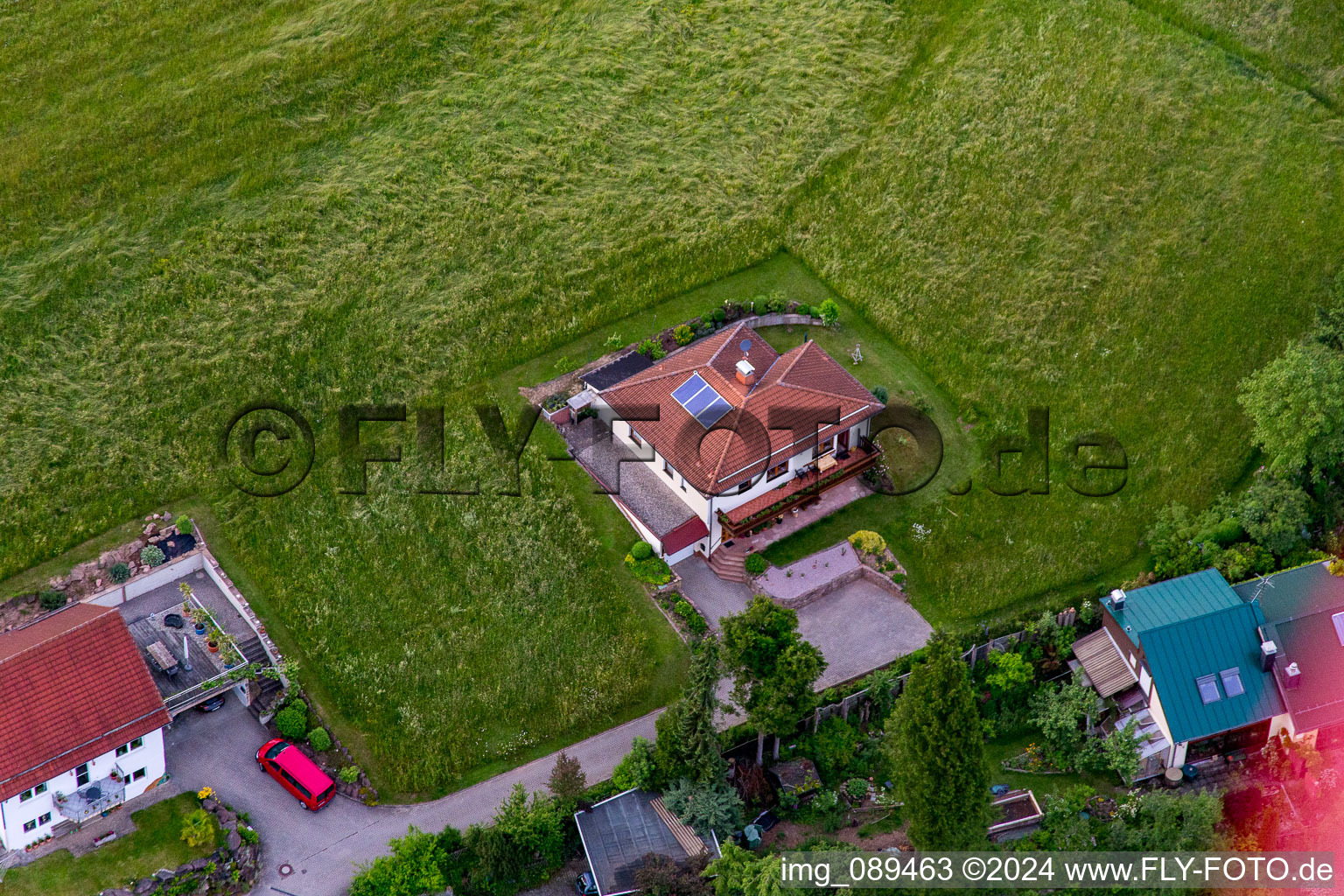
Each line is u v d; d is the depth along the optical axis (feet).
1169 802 215.51
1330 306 286.66
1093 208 307.99
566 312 296.71
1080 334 288.51
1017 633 243.81
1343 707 225.35
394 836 221.05
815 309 293.23
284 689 237.25
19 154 328.49
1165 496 263.29
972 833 203.72
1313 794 223.10
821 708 231.30
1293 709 224.74
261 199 321.52
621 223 315.37
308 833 220.64
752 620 219.82
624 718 236.02
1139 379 280.92
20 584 251.80
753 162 327.47
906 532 260.01
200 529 260.83
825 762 229.25
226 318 296.51
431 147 334.03
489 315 296.71
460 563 255.29
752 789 224.53
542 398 279.90
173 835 215.31
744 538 258.98
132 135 333.42
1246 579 245.86
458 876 215.31
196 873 211.20
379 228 315.17
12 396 280.72
